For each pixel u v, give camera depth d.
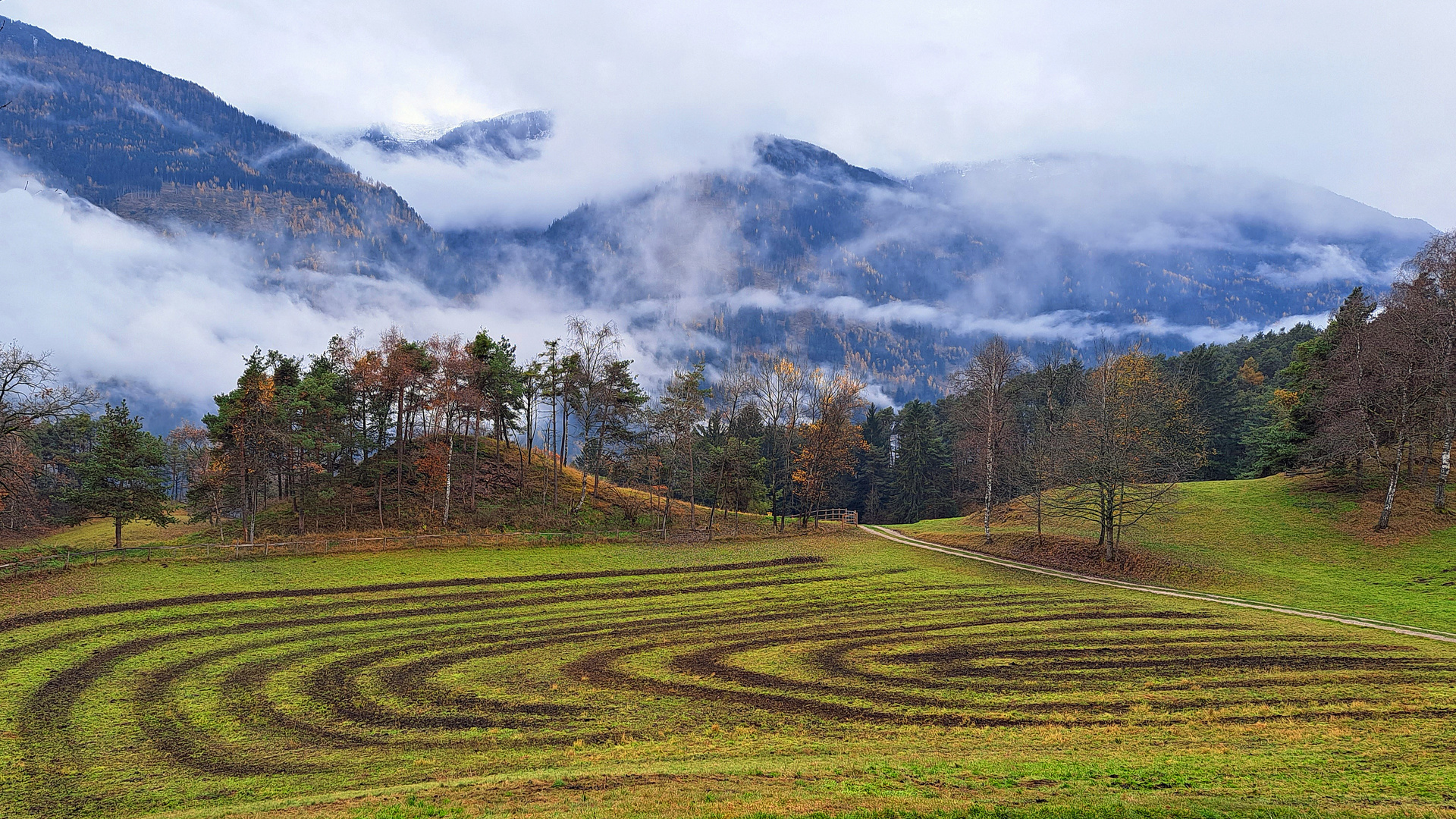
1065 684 33.34
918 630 43.00
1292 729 26.89
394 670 35.91
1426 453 64.25
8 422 52.75
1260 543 61.03
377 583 52.88
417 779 23.78
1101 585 54.84
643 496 92.31
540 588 53.50
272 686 33.59
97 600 45.91
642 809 19.64
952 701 31.36
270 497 88.19
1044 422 87.75
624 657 38.28
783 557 64.50
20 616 42.38
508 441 92.44
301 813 20.44
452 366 68.94
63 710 30.47
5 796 23.11
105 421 63.72
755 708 30.81
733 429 112.00
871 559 64.19
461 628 43.53
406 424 78.56
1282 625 42.75
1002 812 18.98
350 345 76.56
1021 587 54.16
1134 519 71.25
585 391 82.31
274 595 49.03
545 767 24.39
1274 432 72.75
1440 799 19.78
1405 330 58.34
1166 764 23.25
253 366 63.91
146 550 56.50
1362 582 51.56
